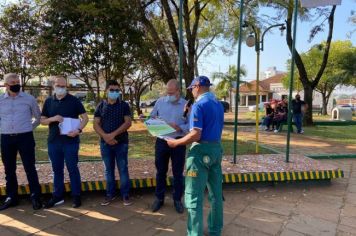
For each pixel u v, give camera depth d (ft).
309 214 16.69
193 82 13.43
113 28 36.78
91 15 35.01
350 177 23.53
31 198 16.96
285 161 23.03
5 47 47.14
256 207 17.46
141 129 48.73
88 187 17.92
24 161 16.53
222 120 13.41
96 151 31.01
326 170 20.86
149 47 42.68
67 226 15.05
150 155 29.53
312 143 38.93
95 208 16.96
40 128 48.44
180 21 20.67
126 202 17.29
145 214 16.33
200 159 12.81
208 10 69.72
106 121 16.96
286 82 145.79
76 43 37.06
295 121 49.62
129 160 23.24
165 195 18.67
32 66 47.62
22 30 45.78
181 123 16.06
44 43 37.09
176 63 50.72
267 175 20.07
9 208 16.83
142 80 69.67
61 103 16.57
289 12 55.31
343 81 131.23
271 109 53.01
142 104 132.36
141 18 41.11
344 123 67.92
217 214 13.60
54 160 16.69
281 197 18.94
